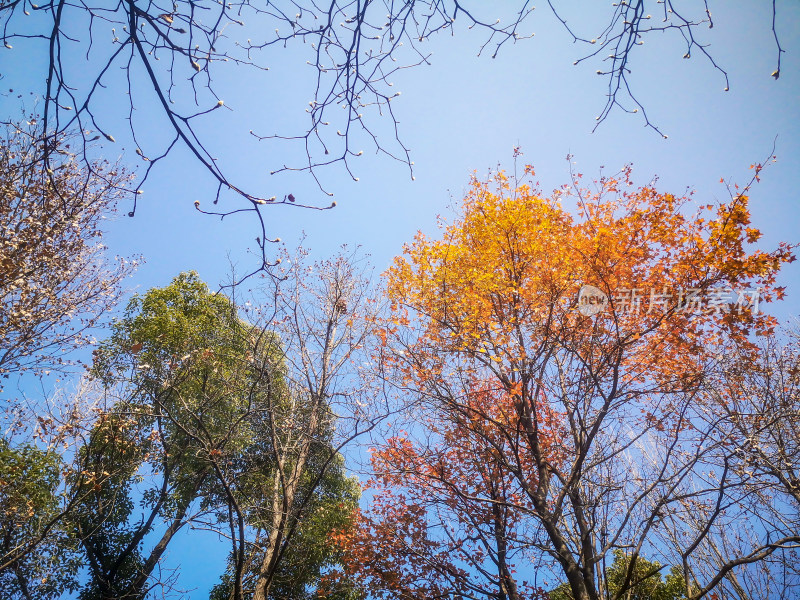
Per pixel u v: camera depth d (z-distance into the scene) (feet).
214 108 7.61
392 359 30.32
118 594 35.53
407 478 32.48
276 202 7.82
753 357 26.40
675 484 23.61
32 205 24.09
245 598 35.99
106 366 35.78
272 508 33.63
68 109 8.13
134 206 8.32
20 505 29.81
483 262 31.12
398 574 32.42
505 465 27.86
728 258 25.63
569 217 30.25
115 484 36.01
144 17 7.83
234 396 37.60
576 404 25.72
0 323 27.53
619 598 24.13
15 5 7.83
